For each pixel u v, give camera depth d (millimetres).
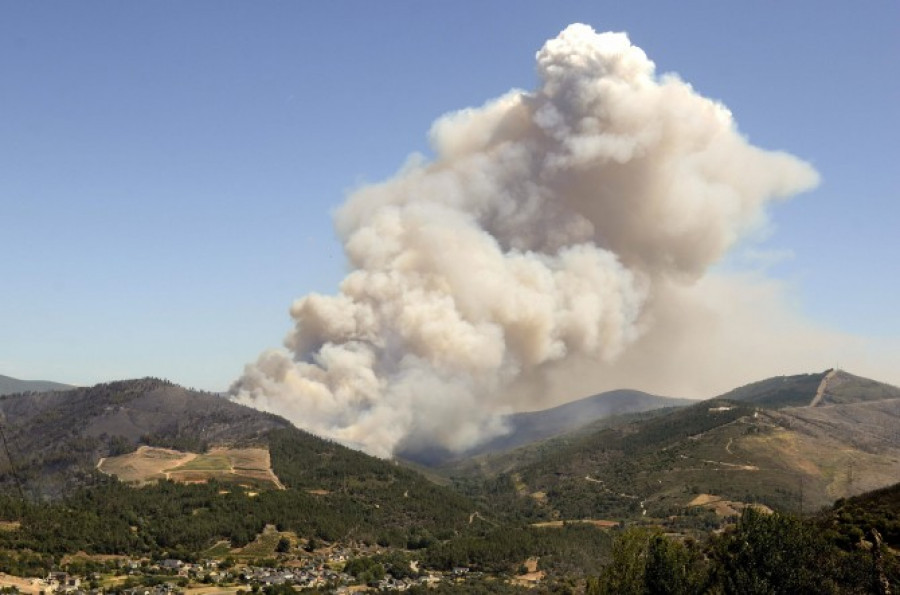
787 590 98938
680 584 105562
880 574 98750
